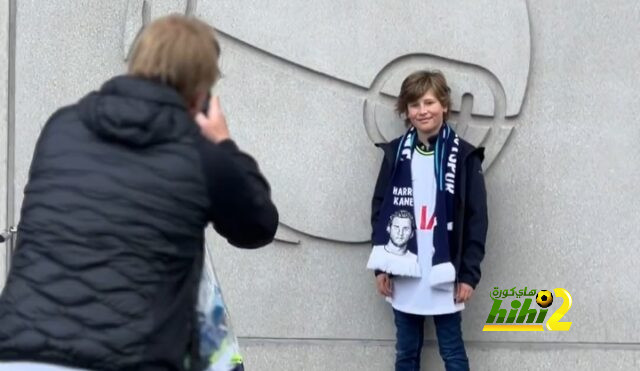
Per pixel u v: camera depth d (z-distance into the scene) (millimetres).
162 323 2334
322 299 4855
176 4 4824
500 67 4691
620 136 4688
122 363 2277
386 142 4719
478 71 4719
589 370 4734
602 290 4719
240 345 4875
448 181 4371
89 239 2326
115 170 2381
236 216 2482
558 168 4703
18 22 4867
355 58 4766
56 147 2436
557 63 4691
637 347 4727
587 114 4691
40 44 4867
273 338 4887
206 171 2414
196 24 2545
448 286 4395
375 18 4746
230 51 4832
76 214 2346
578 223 4711
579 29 4684
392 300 4523
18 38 4867
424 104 4344
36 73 4875
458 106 4715
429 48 4727
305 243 4863
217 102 2557
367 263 4734
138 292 2320
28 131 4887
